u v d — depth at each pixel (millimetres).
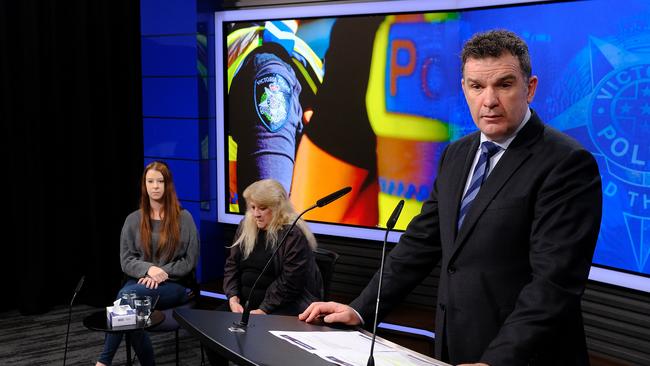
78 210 5414
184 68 4977
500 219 1518
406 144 4348
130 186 5324
